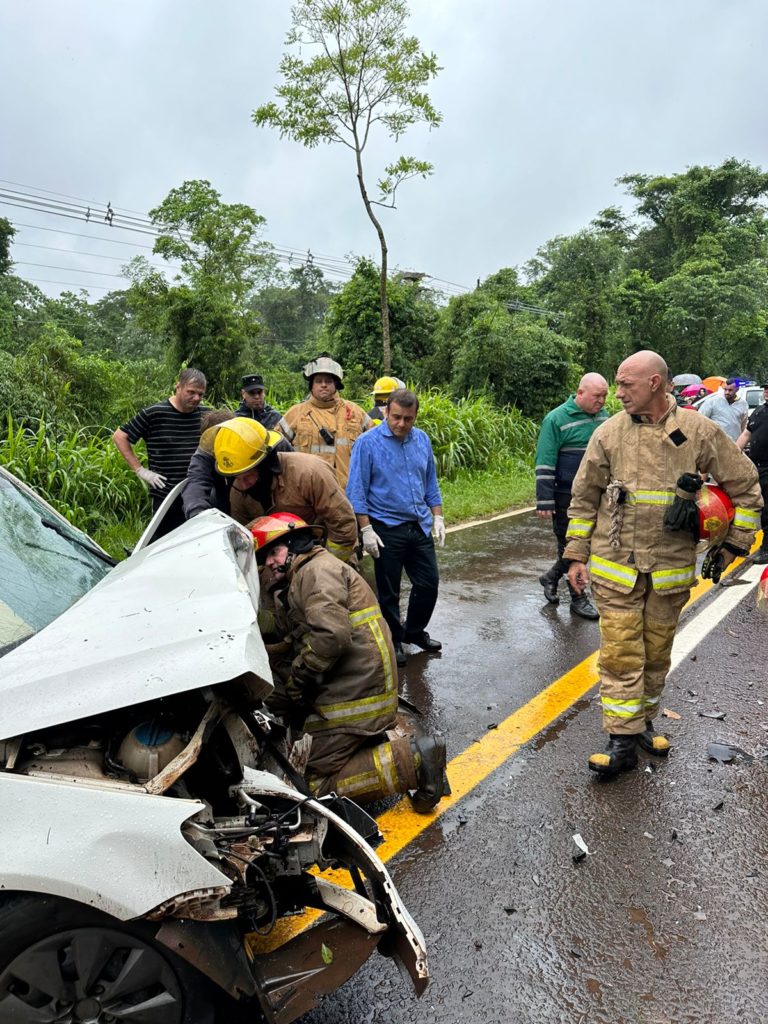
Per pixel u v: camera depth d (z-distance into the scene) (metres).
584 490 3.96
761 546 8.08
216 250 24.48
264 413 5.81
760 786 3.77
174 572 2.42
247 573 2.70
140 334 37.66
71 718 1.84
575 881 3.04
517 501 11.61
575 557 3.99
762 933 2.78
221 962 1.90
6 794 1.80
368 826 2.44
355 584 3.28
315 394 5.62
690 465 3.68
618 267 47.91
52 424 10.24
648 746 4.05
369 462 5.03
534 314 34.28
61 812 1.79
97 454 8.55
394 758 3.25
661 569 3.73
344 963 2.10
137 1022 1.86
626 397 3.69
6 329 29.41
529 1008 2.43
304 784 2.48
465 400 15.59
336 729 3.22
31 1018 1.81
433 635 5.88
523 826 3.40
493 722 4.41
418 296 26.34
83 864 1.75
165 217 24.88
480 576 7.60
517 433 15.34
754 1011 2.44
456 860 3.16
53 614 2.58
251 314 23.56
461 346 20.44
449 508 10.62
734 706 4.65
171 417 5.63
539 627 6.09
